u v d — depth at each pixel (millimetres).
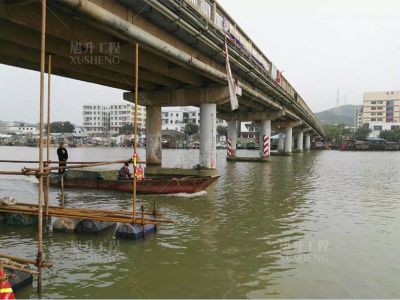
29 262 7836
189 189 19391
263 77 31547
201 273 8477
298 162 49000
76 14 11977
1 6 11289
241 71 27250
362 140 113688
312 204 17188
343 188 23031
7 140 126125
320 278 8297
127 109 144125
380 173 33812
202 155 26609
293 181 26484
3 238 11117
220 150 100688
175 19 16156
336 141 134375
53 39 15500
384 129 135000
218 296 7340
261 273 8531
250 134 143750
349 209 16094
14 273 7574
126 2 14188
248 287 7766
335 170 36719
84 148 109938
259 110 47312
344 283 8047
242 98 36312
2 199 13227
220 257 9555
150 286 7762
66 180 21516
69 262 9141
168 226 12664
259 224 13086
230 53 23328
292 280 8156
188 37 18828
